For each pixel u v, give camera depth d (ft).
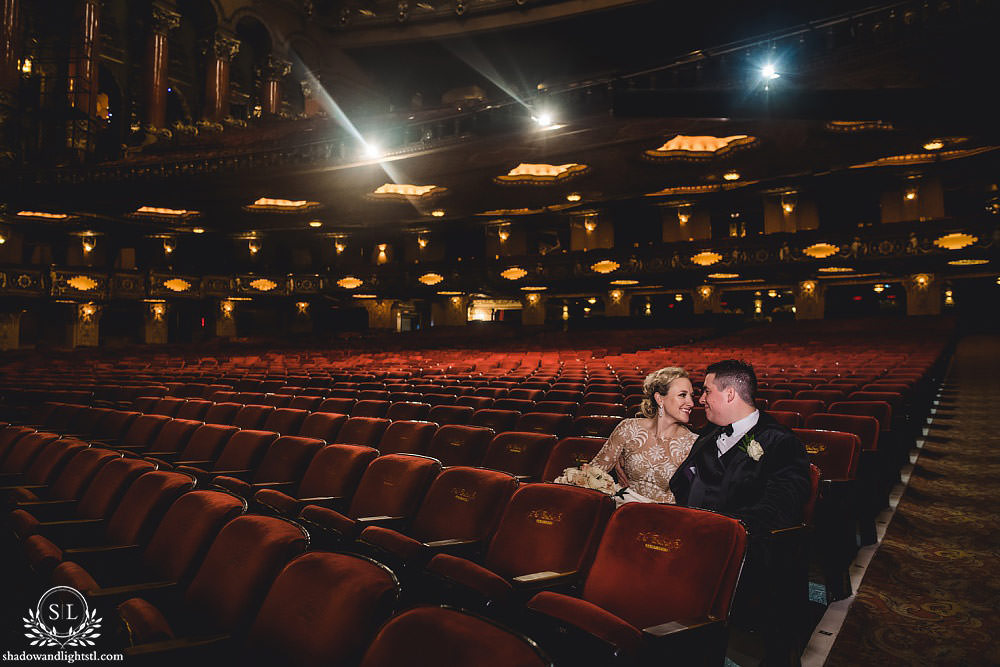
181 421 16.11
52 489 11.25
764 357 42.06
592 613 5.60
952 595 9.31
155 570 7.36
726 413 8.20
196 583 6.44
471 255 100.78
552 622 5.82
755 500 7.70
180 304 93.45
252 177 58.44
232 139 68.44
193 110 93.71
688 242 78.18
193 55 94.22
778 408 17.93
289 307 102.17
